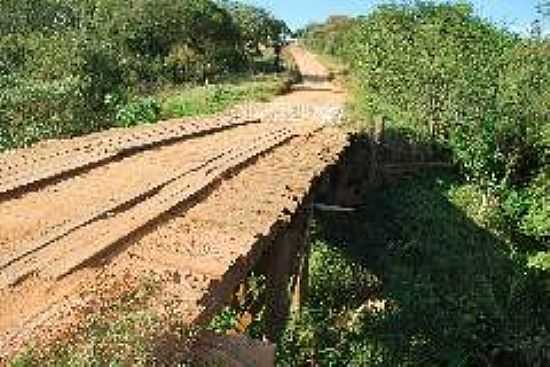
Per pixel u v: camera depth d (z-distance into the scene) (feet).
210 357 11.35
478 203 65.62
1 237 16.83
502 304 51.67
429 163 70.33
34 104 58.59
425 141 71.15
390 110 77.71
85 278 14.08
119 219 18.57
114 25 115.34
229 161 29.81
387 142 66.13
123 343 10.53
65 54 80.33
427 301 47.85
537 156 68.74
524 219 64.34
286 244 26.12
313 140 42.06
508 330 47.83
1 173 23.98
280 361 31.09
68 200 20.84
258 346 11.79
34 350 10.62
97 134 39.17
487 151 68.95
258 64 157.17
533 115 68.85
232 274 15.99
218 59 125.08
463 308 48.57
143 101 69.97
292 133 44.21
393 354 41.34
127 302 12.53
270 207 22.04
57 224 18.06
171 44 118.21
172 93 87.10
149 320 11.16
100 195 21.67
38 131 55.06
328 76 133.28
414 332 44.32
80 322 11.59
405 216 60.49
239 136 41.42
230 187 24.75
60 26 108.88
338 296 45.27
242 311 27.96
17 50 81.76
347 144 42.68
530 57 72.95
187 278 14.47
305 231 32.73
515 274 55.98
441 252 56.13
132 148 31.68
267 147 35.60
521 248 62.64
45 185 22.85
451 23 84.43
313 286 44.11
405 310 46.26
